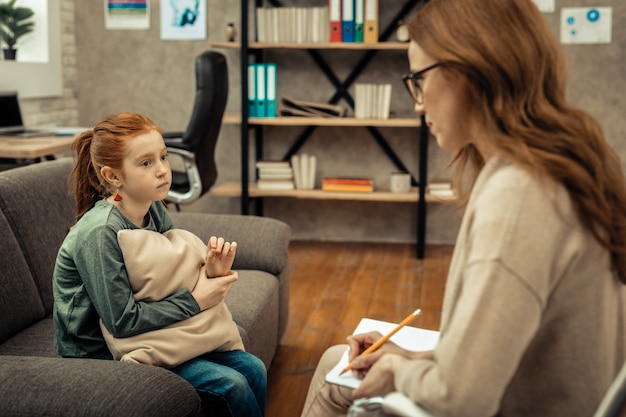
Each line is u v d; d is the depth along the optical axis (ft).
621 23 15.47
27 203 7.41
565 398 3.56
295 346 10.29
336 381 4.34
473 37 3.57
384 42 15.84
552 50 3.64
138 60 17.21
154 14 16.97
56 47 16.33
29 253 7.27
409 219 16.87
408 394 3.56
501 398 3.67
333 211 17.06
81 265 5.49
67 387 4.60
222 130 17.13
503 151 3.51
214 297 5.87
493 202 3.40
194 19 16.81
